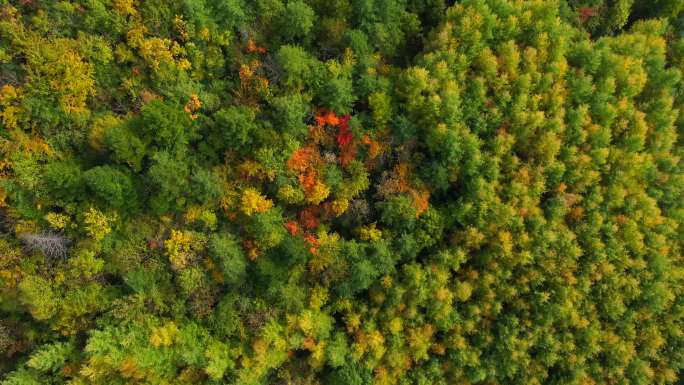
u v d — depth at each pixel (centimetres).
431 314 2597
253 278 2498
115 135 2088
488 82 2584
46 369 2195
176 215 2373
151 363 2253
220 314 2398
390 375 2606
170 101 2292
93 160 2231
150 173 2153
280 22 2450
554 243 2614
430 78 2502
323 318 2514
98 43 2167
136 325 2288
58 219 2125
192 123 2323
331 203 2542
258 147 2403
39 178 2069
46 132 2120
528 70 2612
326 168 2494
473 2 2542
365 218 2625
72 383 2223
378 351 2511
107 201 2194
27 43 2014
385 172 2572
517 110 2556
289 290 2455
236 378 2386
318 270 2525
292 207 2558
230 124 2275
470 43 2564
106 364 2219
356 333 2561
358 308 2598
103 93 2245
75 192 2131
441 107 2486
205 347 2378
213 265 2377
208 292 2406
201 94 2356
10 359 2305
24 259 2120
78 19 2150
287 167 2431
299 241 2464
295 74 2395
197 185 2288
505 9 2619
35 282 2100
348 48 2520
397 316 2594
